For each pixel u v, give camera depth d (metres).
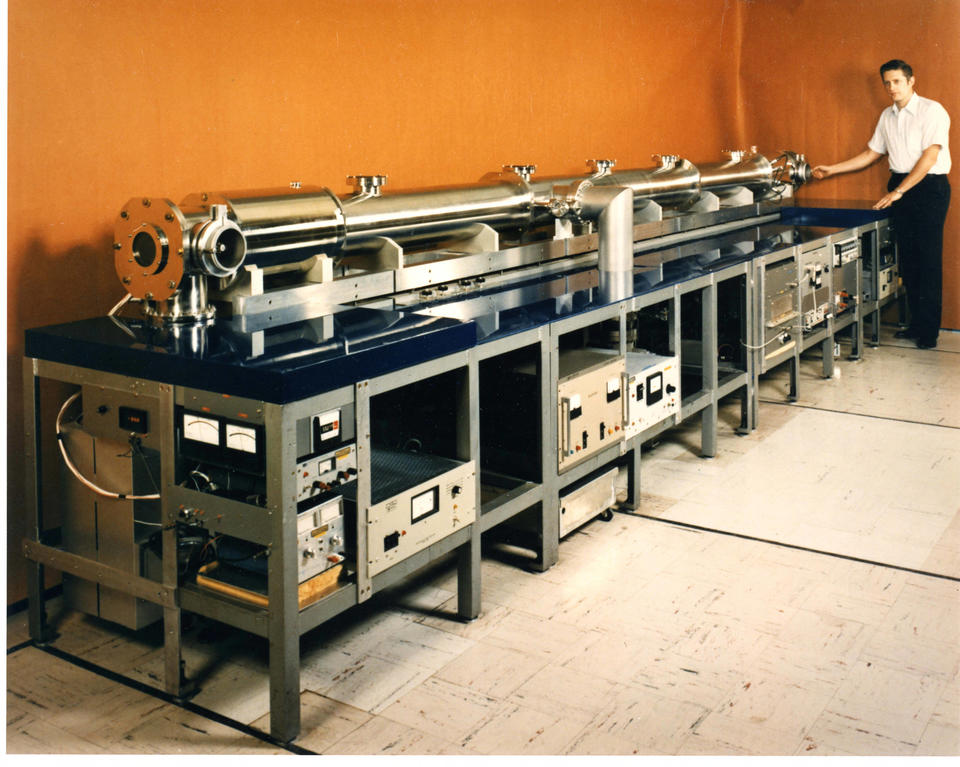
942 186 5.70
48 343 2.37
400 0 3.71
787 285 4.55
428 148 3.93
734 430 4.41
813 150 6.53
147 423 2.28
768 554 3.12
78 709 2.28
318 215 2.74
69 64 2.67
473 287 3.34
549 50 4.61
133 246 2.47
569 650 2.54
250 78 3.16
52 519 2.77
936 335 5.88
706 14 6.08
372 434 3.09
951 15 5.94
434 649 2.55
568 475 3.06
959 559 3.06
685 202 4.72
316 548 2.20
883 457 4.02
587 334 3.79
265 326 2.48
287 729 2.14
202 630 2.64
